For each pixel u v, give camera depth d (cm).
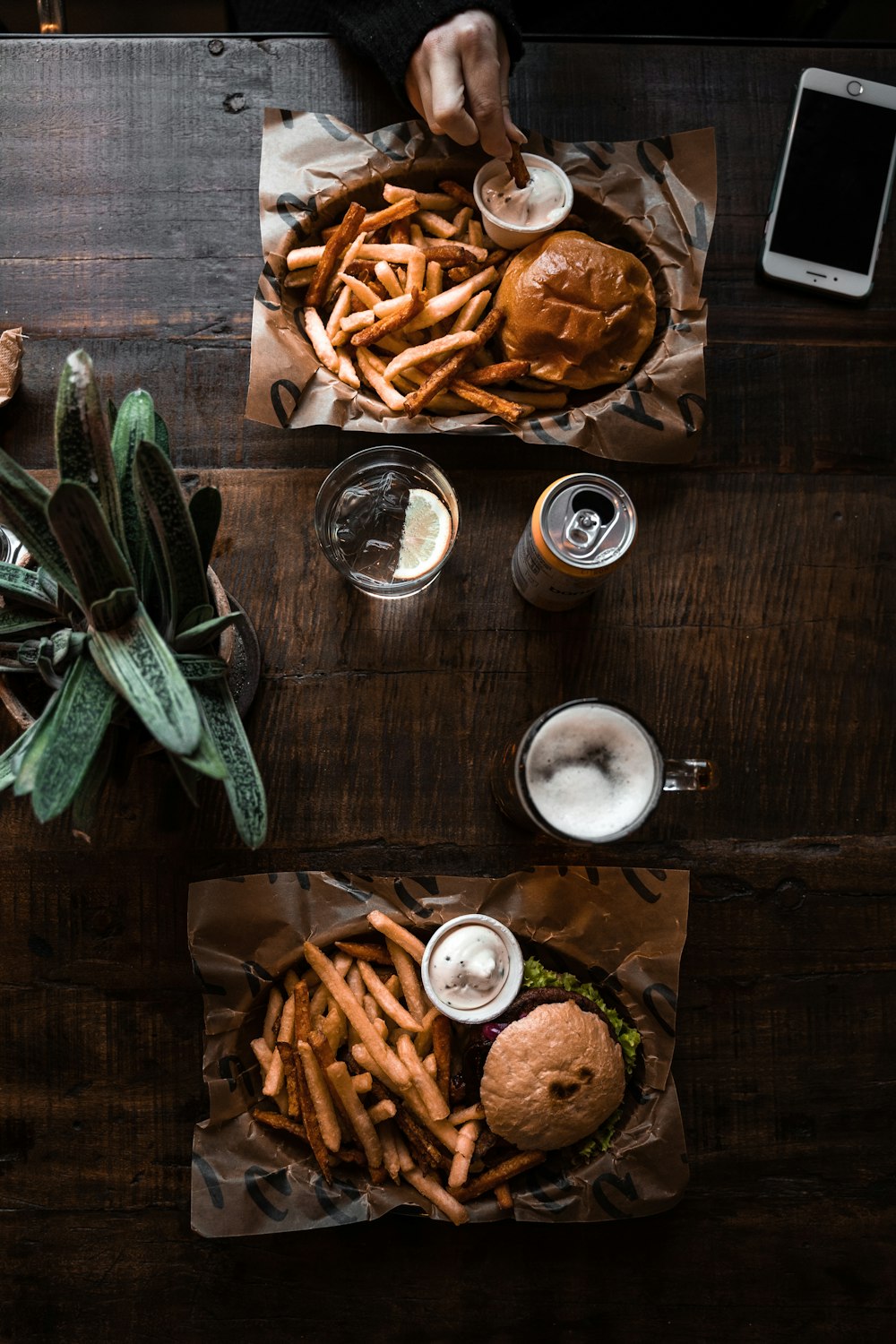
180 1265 119
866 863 126
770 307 131
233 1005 117
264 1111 116
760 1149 123
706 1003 124
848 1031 125
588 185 125
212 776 73
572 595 118
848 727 128
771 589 129
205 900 117
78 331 126
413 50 119
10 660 98
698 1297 121
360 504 119
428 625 125
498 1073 111
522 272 120
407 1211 114
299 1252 119
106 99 129
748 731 127
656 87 132
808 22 164
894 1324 121
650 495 128
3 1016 120
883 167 130
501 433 120
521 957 116
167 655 79
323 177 124
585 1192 115
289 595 124
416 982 116
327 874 119
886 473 131
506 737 125
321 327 121
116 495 82
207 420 126
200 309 127
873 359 131
